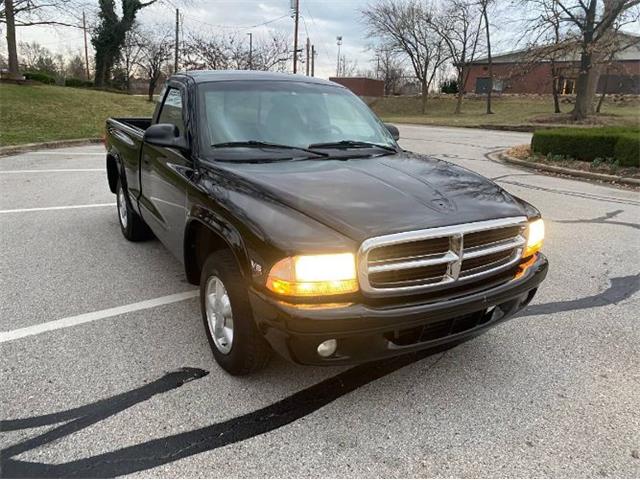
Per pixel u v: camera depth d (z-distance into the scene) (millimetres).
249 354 3104
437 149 17812
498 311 3230
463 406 3096
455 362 3592
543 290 4914
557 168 12719
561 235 6852
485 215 3023
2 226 6516
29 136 15383
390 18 47719
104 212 7344
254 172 3359
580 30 27656
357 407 3062
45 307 4254
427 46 47156
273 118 4062
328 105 4410
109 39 35844
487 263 3090
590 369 3535
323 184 3170
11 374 3289
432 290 2838
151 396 3105
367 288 2680
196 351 3623
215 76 4348
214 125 3867
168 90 4738
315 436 2805
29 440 2709
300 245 2635
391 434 2836
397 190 3148
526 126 28656
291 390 3209
